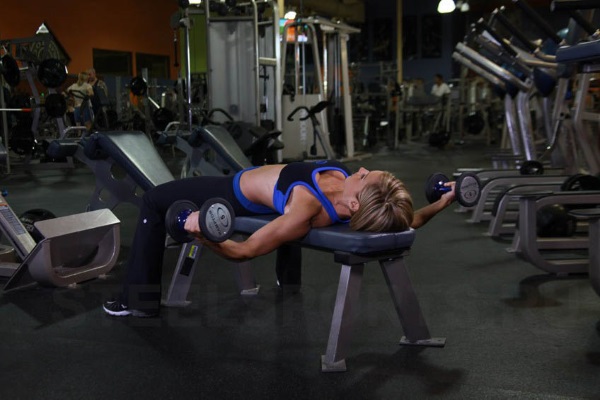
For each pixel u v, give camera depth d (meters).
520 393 1.42
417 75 16.00
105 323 1.93
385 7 15.89
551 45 4.37
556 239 2.76
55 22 9.88
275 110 6.43
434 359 1.63
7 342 1.78
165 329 1.88
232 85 6.12
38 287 2.35
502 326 1.88
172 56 12.62
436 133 9.65
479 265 2.68
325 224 1.60
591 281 1.93
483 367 1.57
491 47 4.38
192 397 1.42
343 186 1.60
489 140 10.26
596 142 3.42
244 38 6.03
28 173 6.69
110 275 2.55
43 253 2.21
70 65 10.23
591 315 1.98
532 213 2.41
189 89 4.89
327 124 7.91
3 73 5.67
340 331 1.56
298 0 11.52
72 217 2.37
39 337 1.82
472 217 3.80
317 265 2.69
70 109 7.79
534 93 5.05
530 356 1.64
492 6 14.98
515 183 3.52
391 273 1.67
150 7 11.92
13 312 2.05
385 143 11.22
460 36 15.56
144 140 2.81
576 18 2.39
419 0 15.71
